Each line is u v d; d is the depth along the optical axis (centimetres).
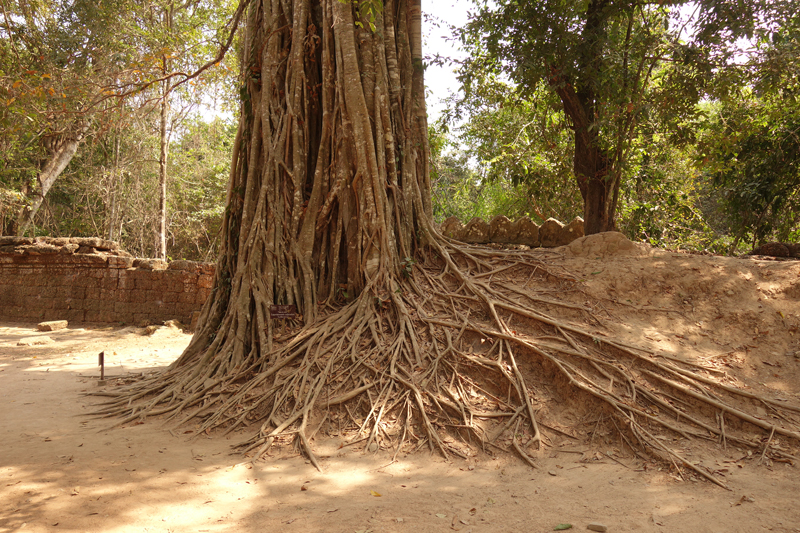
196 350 796
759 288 657
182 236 2891
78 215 2689
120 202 2488
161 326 1484
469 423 523
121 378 838
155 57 1184
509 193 2050
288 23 827
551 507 379
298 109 798
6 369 960
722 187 1577
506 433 514
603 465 463
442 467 471
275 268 753
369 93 778
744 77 998
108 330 1525
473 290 705
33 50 1553
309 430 543
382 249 731
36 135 1384
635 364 572
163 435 560
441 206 2194
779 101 1116
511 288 713
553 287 715
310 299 737
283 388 601
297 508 387
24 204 2094
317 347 652
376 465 476
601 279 705
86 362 1044
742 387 539
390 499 400
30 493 406
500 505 386
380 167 759
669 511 369
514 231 873
